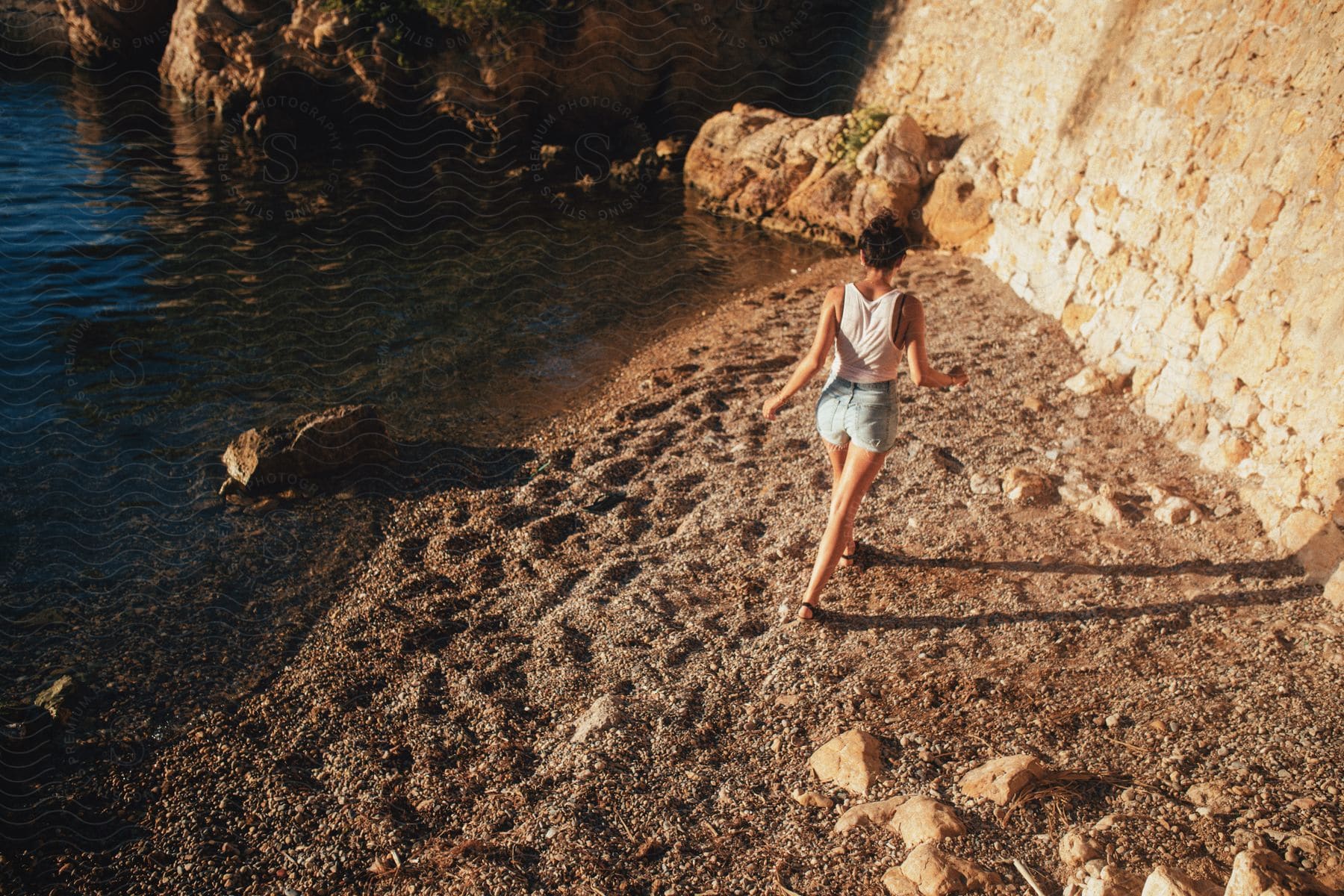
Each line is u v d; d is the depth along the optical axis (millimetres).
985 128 10578
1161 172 6570
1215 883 2846
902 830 3211
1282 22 5473
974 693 3967
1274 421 5090
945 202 10445
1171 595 4566
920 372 4145
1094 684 3998
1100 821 3180
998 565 4930
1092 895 2834
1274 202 5293
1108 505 5273
